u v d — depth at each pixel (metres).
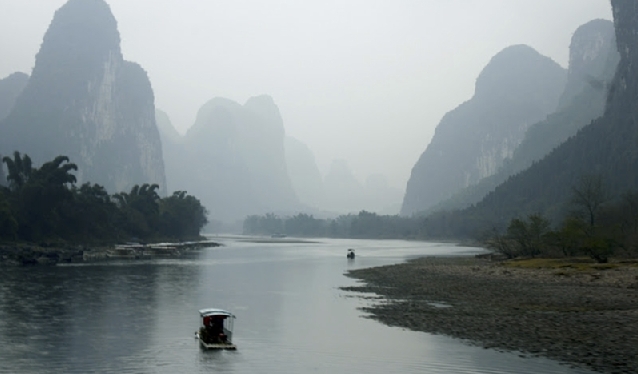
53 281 71.62
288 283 72.88
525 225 119.31
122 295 58.62
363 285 69.88
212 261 119.56
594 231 102.88
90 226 156.88
